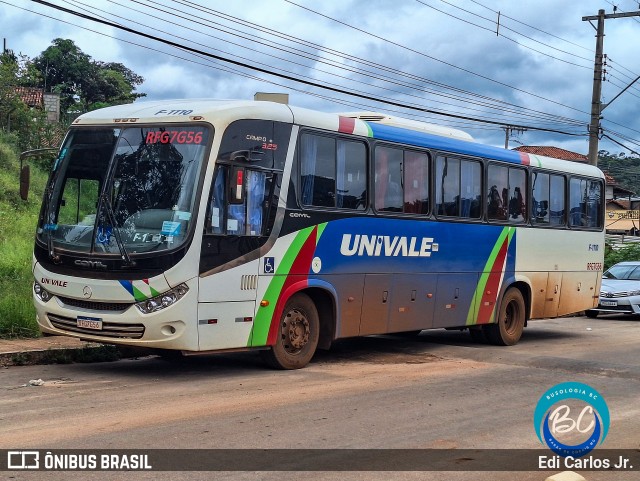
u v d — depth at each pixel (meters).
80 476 5.73
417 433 7.44
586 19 29.86
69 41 55.41
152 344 9.30
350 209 11.46
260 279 10.16
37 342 11.52
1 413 7.64
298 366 10.97
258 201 10.13
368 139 11.80
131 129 9.96
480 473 6.25
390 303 12.23
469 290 13.94
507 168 14.88
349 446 6.86
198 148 9.59
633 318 22.84
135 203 9.61
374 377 10.53
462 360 12.45
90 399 8.41
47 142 31.48
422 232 12.80
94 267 9.48
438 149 13.17
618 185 63.31
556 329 19.09
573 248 16.75
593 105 29.81
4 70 32.25
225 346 9.80
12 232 19.73
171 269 9.24
